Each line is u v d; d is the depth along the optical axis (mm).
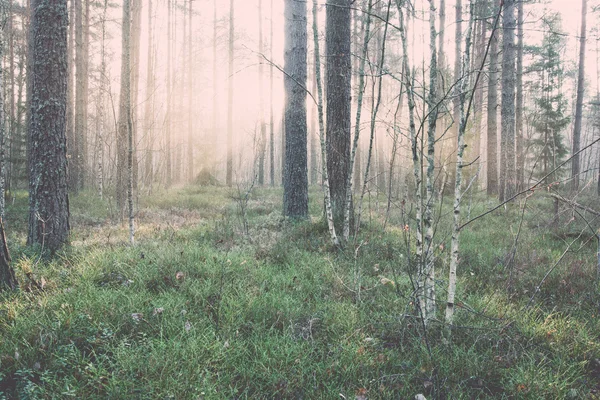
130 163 6480
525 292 4773
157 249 5641
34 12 5992
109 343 3178
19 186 18250
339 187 8008
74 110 19906
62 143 6082
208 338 3281
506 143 12258
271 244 6672
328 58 8227
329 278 4949
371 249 6230
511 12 12695
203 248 5887
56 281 4457
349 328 3629
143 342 3195
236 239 7199
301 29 9750
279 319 3824
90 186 17375
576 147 18703
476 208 11094
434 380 2936
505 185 12062
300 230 7613
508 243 7094
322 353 3250
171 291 4195
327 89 8266
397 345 3529
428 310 3641
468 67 3350
